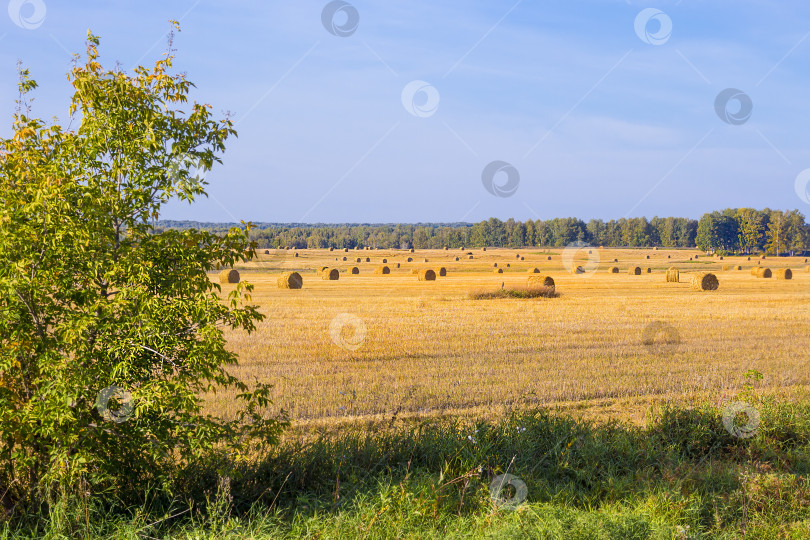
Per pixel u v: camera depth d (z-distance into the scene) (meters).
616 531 4.48
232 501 5.28
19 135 5.48
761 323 21.33
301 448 6.34
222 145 5.95
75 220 5.09
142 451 5.35
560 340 17.00
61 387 4.76
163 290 5.49
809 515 5.29
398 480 5.71
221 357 5.32
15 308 4.88
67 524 4.60
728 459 7.03
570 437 7.03
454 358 14.12
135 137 5.50
